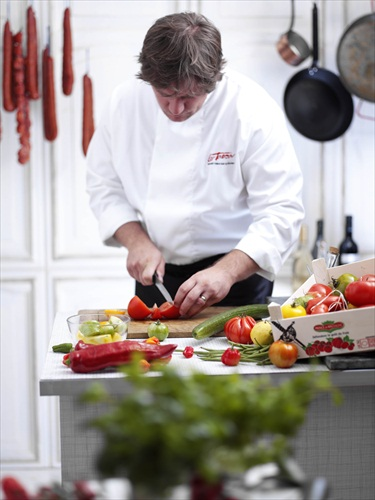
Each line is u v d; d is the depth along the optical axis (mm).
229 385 1062
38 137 3725
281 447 1032
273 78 3760
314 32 3602
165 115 2777
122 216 2945
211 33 2393
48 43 3621
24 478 3865
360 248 3850
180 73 2318
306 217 3850
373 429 2037
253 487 1065
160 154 2867
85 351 1956
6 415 3867
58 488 1091
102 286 3826
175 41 2316
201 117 2793
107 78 3721
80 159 3766
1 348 3836
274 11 3723
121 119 2934
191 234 2895
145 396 1013
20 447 3877
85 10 3682
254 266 2627
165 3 3701
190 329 2340
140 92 2902
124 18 3691
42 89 3662
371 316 1960
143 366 1931
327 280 2293
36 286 3814
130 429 976
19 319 3826
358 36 3572
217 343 2254
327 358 1981
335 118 3684
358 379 1955
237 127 2779
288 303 2199
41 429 3875
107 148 3029
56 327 2434
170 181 2861
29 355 3844
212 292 2441
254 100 2809
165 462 960
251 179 2809
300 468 2041
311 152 3811
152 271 2645
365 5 3746
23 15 3656
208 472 952
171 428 964
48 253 3797
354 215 3848
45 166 3750
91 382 1909
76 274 3814
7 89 3566
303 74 3656
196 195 2859
